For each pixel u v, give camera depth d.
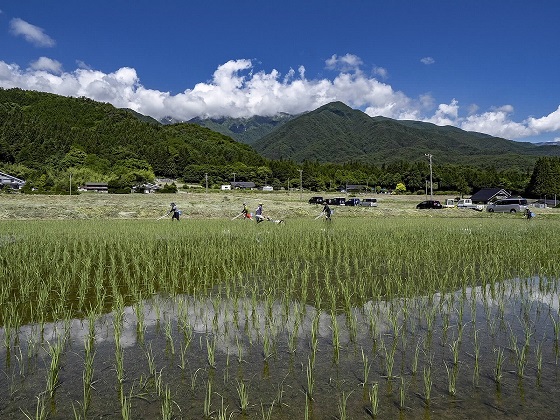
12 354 5.30
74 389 4.45
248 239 15.77
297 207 40.19
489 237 17.31
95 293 8.23
